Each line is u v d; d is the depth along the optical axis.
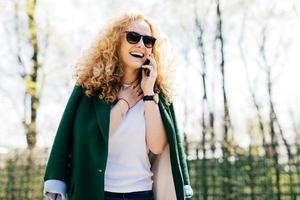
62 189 2.54
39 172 9.59
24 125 11.38
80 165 2.53
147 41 2.82
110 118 2.66
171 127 2.71
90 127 2.57
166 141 2.74
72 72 2.84
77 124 2.59
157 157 2.79
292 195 7.61
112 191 2.61
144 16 2.92
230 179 8.04
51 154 2.59
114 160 2.66
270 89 11.81
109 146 2.65
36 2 12.81
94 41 2.84
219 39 12.70
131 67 2.79
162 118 2.73
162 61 2.93
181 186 2.67
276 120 9.28
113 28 2.83
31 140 11.34
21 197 9.55
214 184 8.15
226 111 11.01
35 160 9.63
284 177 7.71
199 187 8.23
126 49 2.79
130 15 2.87
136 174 2.66
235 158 8.07
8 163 9.72
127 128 2.67
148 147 2.72
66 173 2.59
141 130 2.69
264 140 7.91
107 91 2.70
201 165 8.27
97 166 2.52
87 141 2.55
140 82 2.85
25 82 11.87
